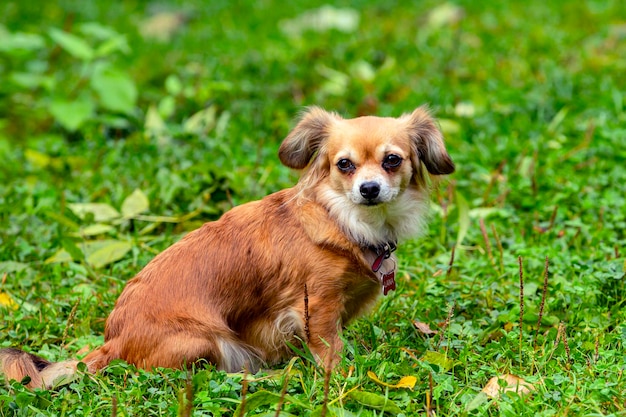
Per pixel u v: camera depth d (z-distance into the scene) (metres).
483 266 2.30
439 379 2.05
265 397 2.00
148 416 2.03
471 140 2.72
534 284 2.23
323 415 1.96
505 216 2.42
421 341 2.15
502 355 2.10
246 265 2.12
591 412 2.00
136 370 2.08
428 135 2.18
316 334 2.11
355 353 2.07
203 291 2.11
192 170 2.51
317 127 2.16
